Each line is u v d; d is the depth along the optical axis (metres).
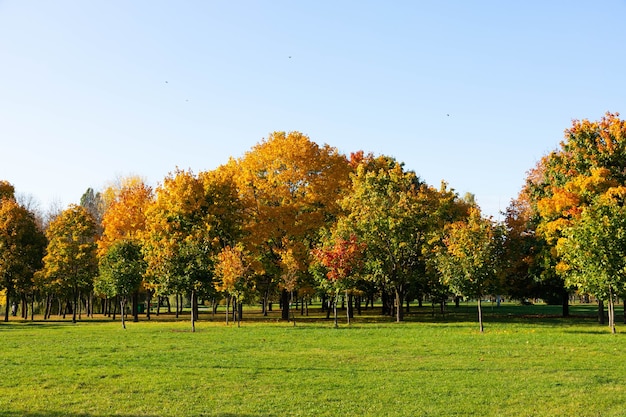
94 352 24.64
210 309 91.38
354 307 81.75
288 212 49.88
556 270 39.62
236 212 51.41
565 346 24.97
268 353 23.72
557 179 44.12
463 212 59.88
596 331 32.97
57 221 59.84
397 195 49.81
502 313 60.66
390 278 48.28
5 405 14.82
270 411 14.08
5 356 23.53
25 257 60.88
